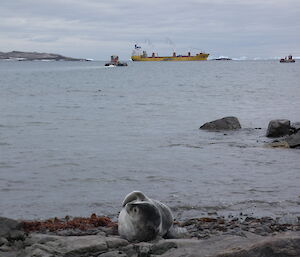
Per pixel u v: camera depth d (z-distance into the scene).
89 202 13.66
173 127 31.64
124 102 52.50
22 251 8.14
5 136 26.66
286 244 7.07
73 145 23.62
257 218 11.99
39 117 36.88
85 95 62.62
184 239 8.97
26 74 140.50
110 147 23.12
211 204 13.47
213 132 29.02
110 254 7.93
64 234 9.86
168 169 18.17
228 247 7.28
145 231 8.78
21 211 12.77
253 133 28.41
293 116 38.75
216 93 66.75
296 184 15.92
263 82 93.56
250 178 16.72
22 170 17.80
